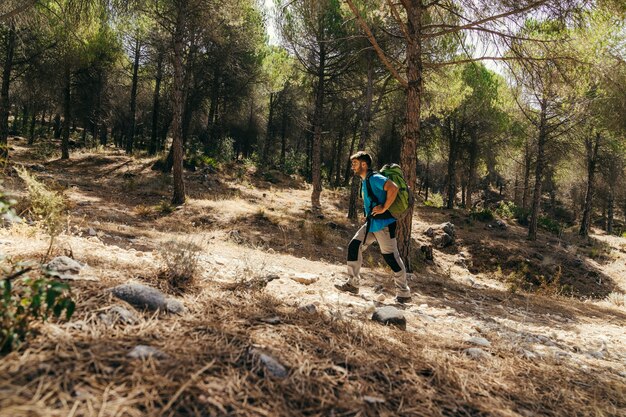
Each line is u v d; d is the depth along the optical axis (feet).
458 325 12.84
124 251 13.53
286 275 16.22
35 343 5.48
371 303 13.91
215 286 10.20
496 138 94.07
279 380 5.93
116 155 84.99
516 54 27.81
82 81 88.38
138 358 5.57
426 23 34.19
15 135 124.77
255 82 94.43
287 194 77.05
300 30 57.98
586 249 67.82
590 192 82.07
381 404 5.96
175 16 50.11
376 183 14.29
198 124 129.08
